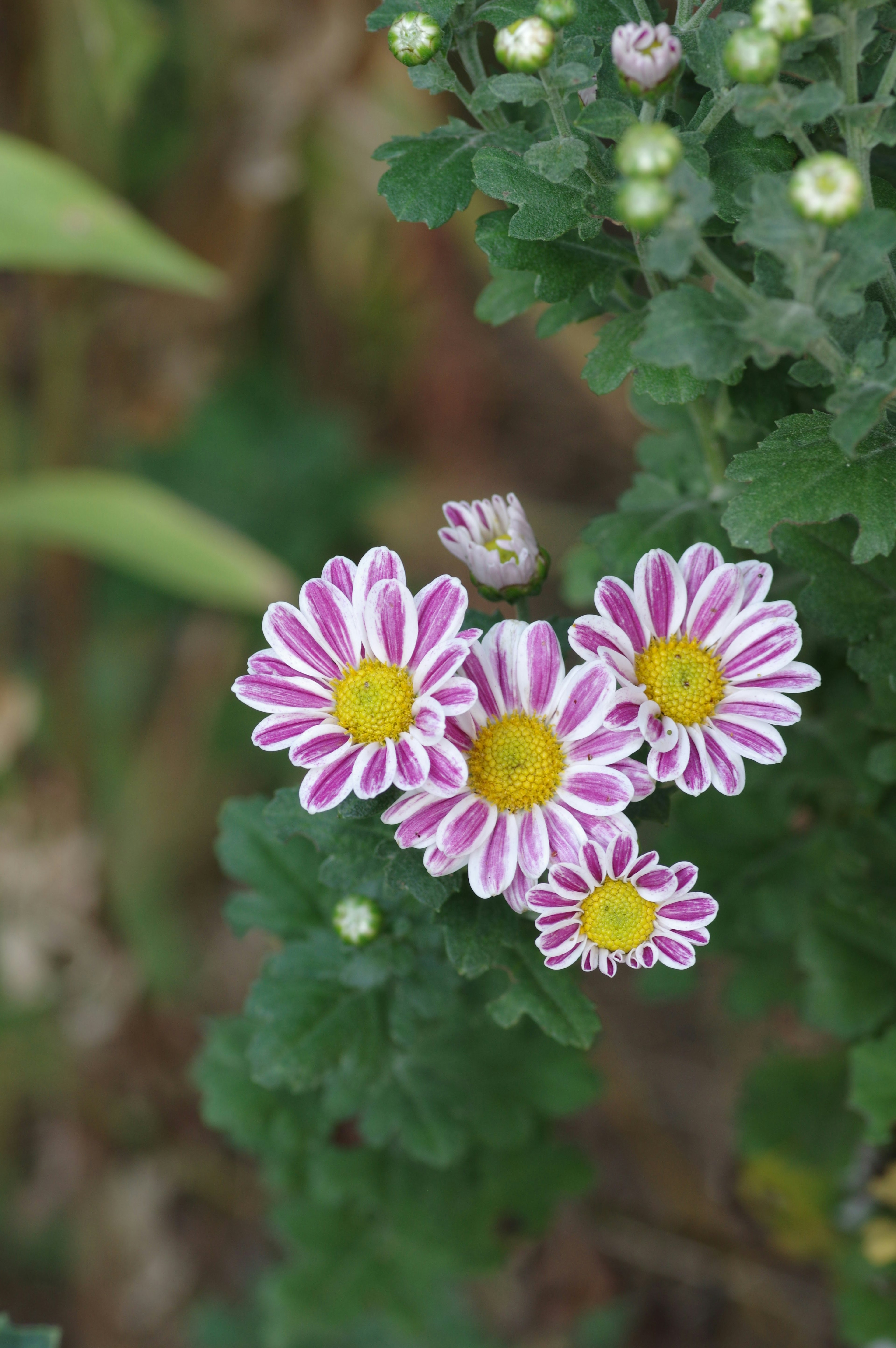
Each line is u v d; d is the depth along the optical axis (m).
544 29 0.56
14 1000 0.99
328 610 0.56
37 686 1.06
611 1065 0.92
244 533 1.14
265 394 1.17
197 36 1.02
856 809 0.69
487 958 0.58
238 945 1.06
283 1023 0.63
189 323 1.07
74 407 1.04
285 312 1.17
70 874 0.99
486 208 1.07
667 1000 0.72
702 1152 0.99
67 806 1.01
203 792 1.07
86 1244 1.02
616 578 0.57
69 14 0.92
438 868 0.56
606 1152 0.96
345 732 0.56
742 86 0.56
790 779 0.68
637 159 0.53
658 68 0.56
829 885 0.68
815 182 0.53
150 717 1.09
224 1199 1.01
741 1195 0.78
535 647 0.56
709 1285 0.86
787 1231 0.76
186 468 1.15
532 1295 0.90
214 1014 1.05
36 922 0.98
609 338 0.59
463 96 0.59
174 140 1.05
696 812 0.69
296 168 1.06
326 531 1.16
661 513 0.64
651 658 0.57
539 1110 0.69
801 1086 0.74
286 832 0.59
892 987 0.68
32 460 1.05
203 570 0.90
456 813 0.56
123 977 1.00
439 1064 0.68
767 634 0.57
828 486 0.57
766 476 0.57
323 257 1.13
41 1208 1.06
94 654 1.10
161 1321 1.01
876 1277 0.73
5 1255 1.05
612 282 0.60
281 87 1.03
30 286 1.00
